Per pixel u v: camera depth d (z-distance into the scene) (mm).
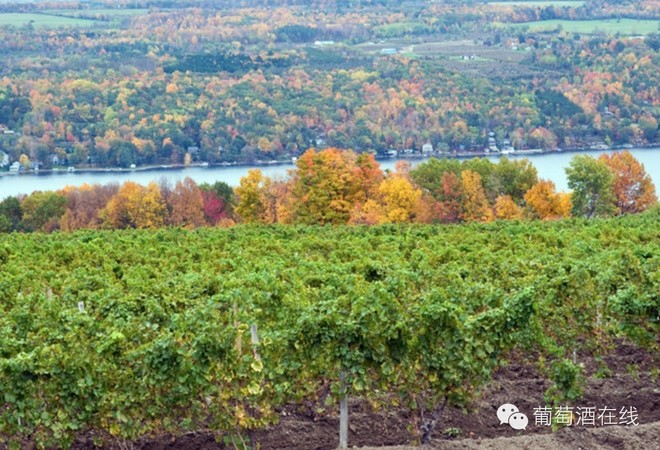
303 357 13641
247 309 16531
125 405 13031
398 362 13594
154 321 16203
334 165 70312
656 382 17031
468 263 22500
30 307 18406
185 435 14570
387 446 13680
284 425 15031
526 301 14273
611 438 13766
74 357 13008
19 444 13258
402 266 21953
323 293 16781
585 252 23781
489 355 14141
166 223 80188
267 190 73188
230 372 13328
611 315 16719
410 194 69312
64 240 36844
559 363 14648
